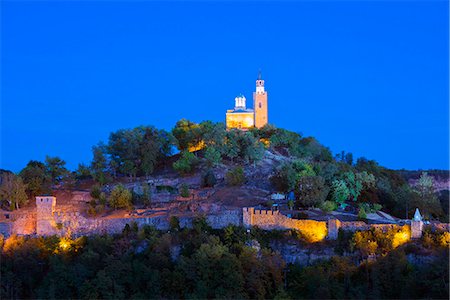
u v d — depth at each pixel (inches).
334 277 7445.9
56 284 7657.5
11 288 7829.7
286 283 7539.4
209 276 7480.3
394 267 7386.8
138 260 7760.8
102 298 7475.4
